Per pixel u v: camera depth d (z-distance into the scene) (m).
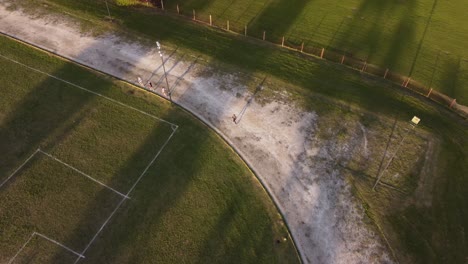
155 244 25.23
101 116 32.31
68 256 24.48
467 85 37.09
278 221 26.72
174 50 38.44
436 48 40.56
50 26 40.56
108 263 24.31
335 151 30.73
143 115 32.59
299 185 28.64
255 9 45.03
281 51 39.38
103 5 44.03
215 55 38.12
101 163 29.20
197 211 26.86
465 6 45.91
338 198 28.03
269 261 24.84
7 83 34.38
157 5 44.34
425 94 36.22
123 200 27.19
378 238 26.05
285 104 33.94
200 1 46.00
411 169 29.64
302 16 44.16
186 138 31.09
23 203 26.75
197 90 34.78
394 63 38.91
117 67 36.50
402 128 32.41
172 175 28.69
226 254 24.98
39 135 30.75
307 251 25.41
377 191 28.34
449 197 28.05
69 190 27.59
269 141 31.20
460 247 25.59
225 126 32.06
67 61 36.81
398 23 43.44
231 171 29.17
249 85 35.38
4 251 24.50
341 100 34.22
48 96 33.56
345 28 42.66
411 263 24.92
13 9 42.41
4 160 29.05
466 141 31.94
